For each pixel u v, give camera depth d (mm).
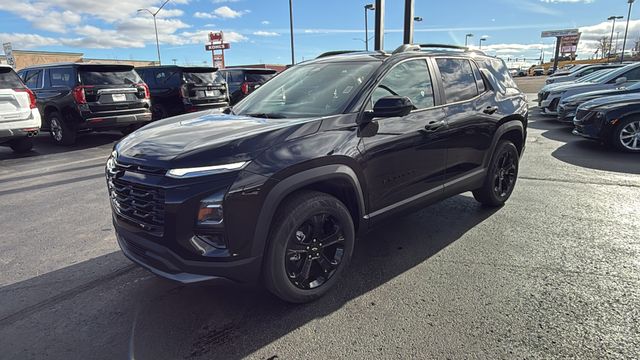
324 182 2811
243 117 3311
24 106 8070
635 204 4723
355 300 2906
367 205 3107
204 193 2318
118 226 2762
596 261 3369
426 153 3516
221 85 12344
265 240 2516
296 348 2416
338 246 3010
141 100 9914
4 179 6688
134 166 2541
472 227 4180
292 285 2736
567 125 11297
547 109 12602
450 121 3729
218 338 2529
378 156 3086
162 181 2359
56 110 9664
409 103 2854
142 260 2633
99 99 9234
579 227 4090
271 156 2500
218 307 2861
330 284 2967
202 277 2416
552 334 2461
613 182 5637
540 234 3947
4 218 4789
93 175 6879
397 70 3418
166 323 2695
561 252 3551
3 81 7824
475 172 4180
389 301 2879
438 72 3814
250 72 14164
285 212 2613
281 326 2631
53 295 3080
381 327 2590
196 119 3391
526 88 30125
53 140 10047
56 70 9516
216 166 2359
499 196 4641
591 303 2768
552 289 2959
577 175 6051
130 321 2732
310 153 2643
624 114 7461
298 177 2586
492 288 3002
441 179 3760
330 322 2660
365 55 3668
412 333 2518
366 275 3258
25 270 3484
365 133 2998
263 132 2615
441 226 4238
